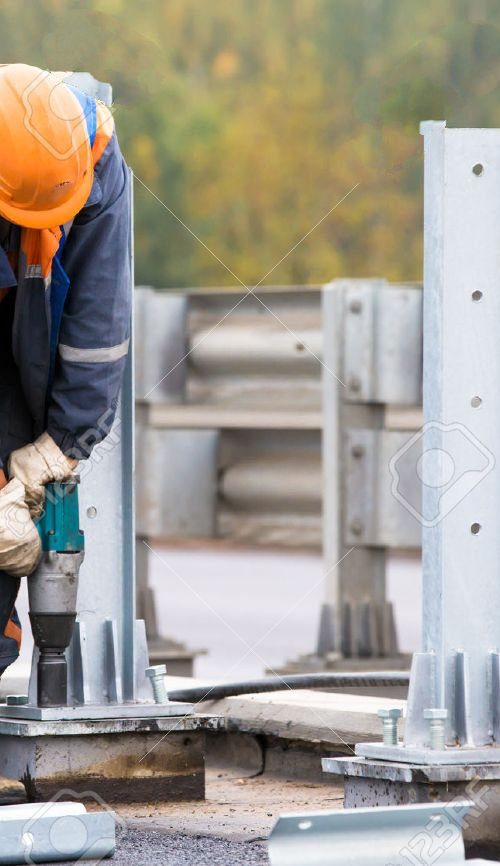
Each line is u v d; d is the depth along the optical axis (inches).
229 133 2156.7
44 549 323.6
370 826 261.3
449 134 290.8
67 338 313.1
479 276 291.9
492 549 292.4
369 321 551.8
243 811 333.1
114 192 312.2
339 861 259.0
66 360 314.2
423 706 289.4
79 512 343.3
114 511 350.0
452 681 289.9
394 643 552.1
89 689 345.1
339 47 2197.3
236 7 2285.9
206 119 2138.3
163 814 329.1
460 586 290.0
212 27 2292.1
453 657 289.7
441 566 288.5
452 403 290.5
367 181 1768.0
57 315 310.3
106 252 311.6
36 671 339.0
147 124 2043.6
